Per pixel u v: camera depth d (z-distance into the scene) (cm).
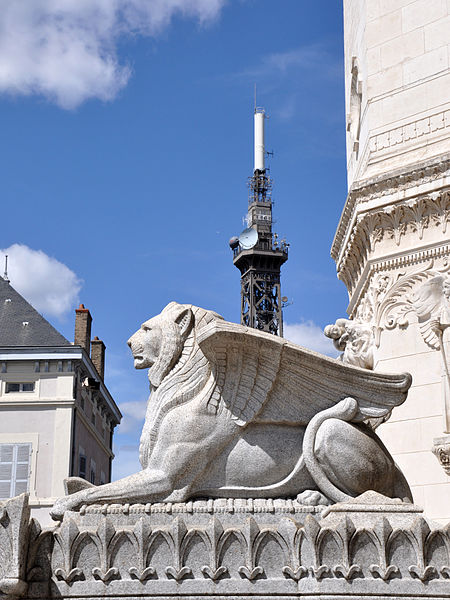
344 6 1516
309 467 627
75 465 3847
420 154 1147
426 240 1112
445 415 1028
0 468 3741
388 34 1242
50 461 3747
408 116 1184
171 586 545
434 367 1059
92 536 561
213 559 547
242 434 640
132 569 550
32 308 4212
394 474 658
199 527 567
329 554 545
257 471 632
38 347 3872
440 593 534
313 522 548
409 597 534
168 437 634
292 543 548
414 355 1085
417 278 1109
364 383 646
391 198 1141
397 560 543
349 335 1175
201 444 630
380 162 1191
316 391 646
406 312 1109
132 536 557
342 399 647
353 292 1315
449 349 1041
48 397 3822
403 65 1212
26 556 558
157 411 651
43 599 552
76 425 3900
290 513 607
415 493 1029
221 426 636
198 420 634
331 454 624
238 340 632
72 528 563
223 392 643
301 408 648
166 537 555
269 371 641
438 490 1011
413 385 1073
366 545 548
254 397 640
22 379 3862
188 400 647
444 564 543
